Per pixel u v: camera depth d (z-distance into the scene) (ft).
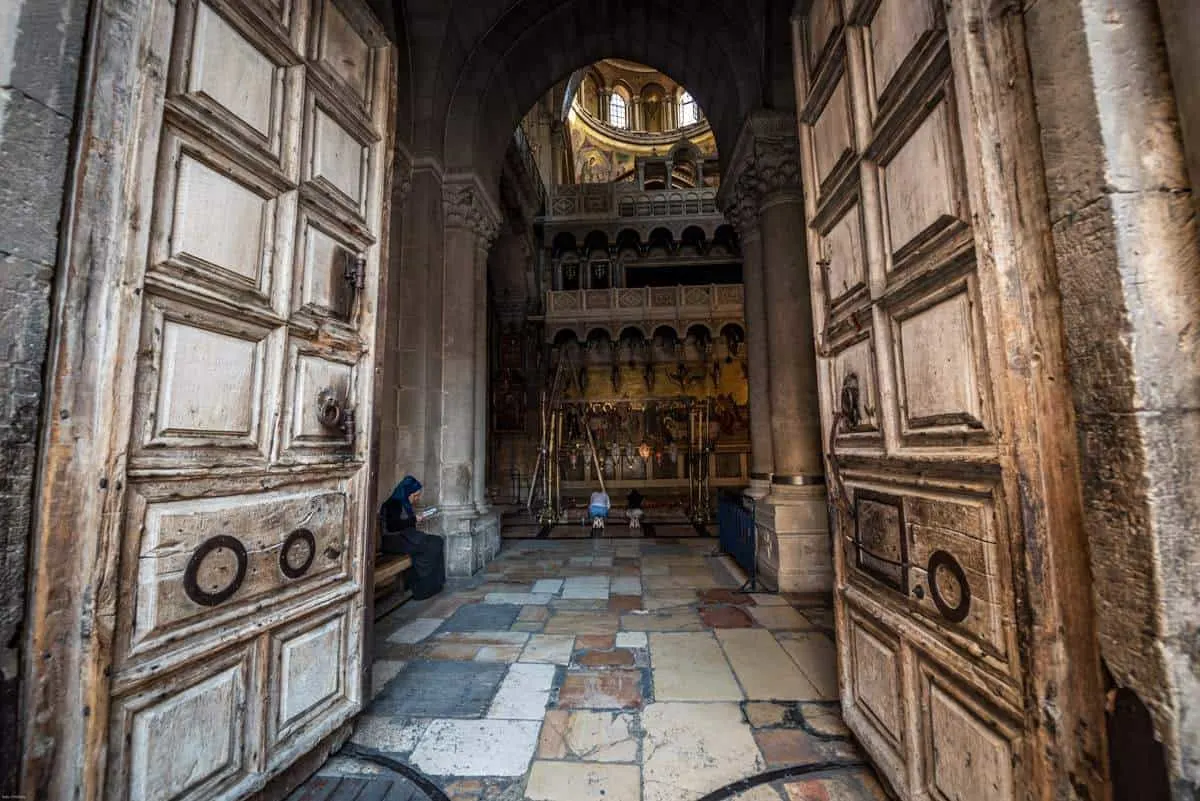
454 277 22.11
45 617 3.92
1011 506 4.07
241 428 5.72
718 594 16.42
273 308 6.19
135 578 4.54
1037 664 3.84
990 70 4.33
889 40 5.84
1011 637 4.12
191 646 5.01
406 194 20.54
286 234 6.44
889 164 5.97
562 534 30.07
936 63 4.95
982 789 4.51
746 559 19.67
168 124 4.96
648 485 51.24
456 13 20.89
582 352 54.95
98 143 4.37
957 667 4.75
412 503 18.28
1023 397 4.03
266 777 5.77
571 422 52.95
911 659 5.69
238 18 5.76
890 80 5.78
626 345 55.06
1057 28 3.88
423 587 15.96
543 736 7.75
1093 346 3.64
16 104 4.00
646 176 67.46
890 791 6.21
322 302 7.06
